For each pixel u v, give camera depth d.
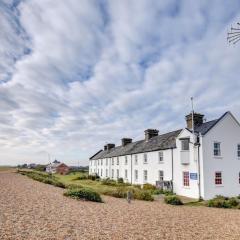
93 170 71.56
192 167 29.02
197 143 28.33
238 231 12.14
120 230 10.50
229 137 30.05
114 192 24.64
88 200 18.38
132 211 15.44
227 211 19.02
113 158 54.41
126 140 57.09
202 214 16.88
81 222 11.17
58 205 14.87
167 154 33.81
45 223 10.27
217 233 11.53
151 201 23.08
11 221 9.97
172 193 30.55
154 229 11.25
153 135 45.53
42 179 34.28
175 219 14.10
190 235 10.80
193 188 28.56
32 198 16.47
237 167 30.02
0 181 28.17
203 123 32.50
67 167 96.44
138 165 42.12
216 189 28.03
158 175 35.66
